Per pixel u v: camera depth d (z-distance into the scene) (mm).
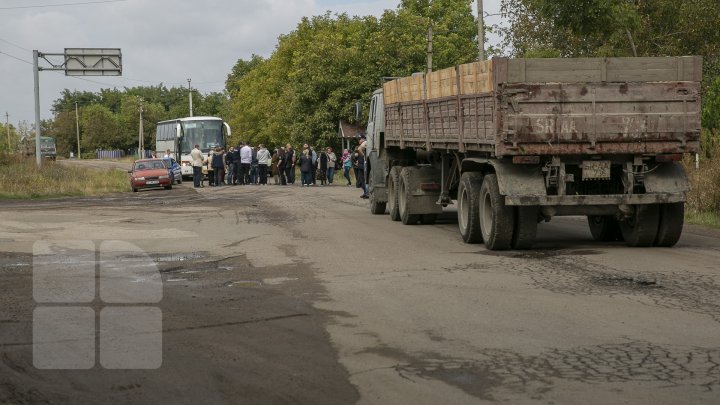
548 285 9547
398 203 18641
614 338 6973
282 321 7895
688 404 5219
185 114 143750
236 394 5586
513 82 11875
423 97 16297
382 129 20422
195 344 6996
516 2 31531
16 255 13164
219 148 42062
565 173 12281
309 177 39969
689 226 16328
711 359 6266
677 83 12086
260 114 80250
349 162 40344
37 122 47219
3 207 26500
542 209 12391
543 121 11906
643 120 12062
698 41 28406
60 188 36250
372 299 8930
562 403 5277
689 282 9617
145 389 5738
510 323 7625
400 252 12859
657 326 7375
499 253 12500
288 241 14734
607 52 26656
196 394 5602
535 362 6270
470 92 13258
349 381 5844
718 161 18188
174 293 9531
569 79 11953
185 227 17875
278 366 6270
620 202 12227
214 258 12625
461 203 14148
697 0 27969
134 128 151000
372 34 52812
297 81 54531
